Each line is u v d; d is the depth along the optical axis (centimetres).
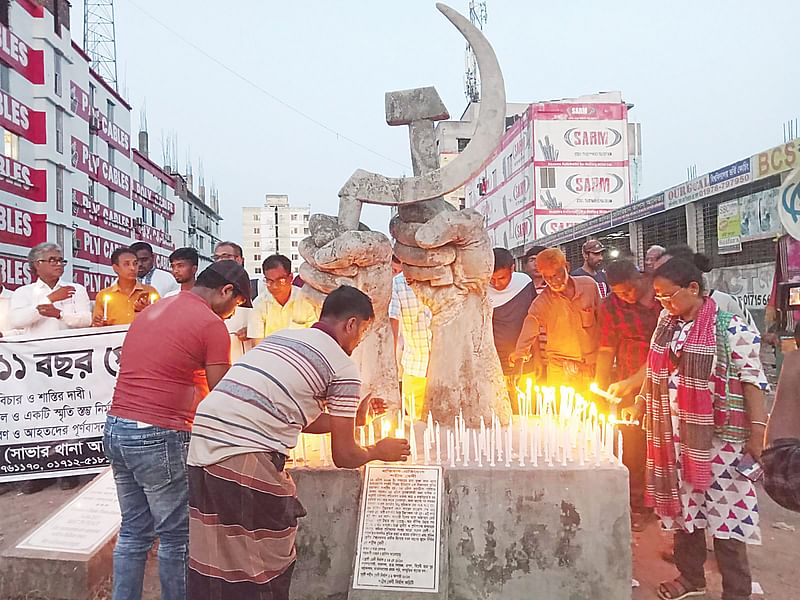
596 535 300
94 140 2600
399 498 306
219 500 241
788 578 356
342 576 312
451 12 386
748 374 301
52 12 2094
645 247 1395
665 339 331
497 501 304
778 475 170
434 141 402
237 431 243
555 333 482
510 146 2877
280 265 498
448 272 384
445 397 391
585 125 2530
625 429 434
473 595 303
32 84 2002
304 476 314
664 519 327
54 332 521
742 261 1032
